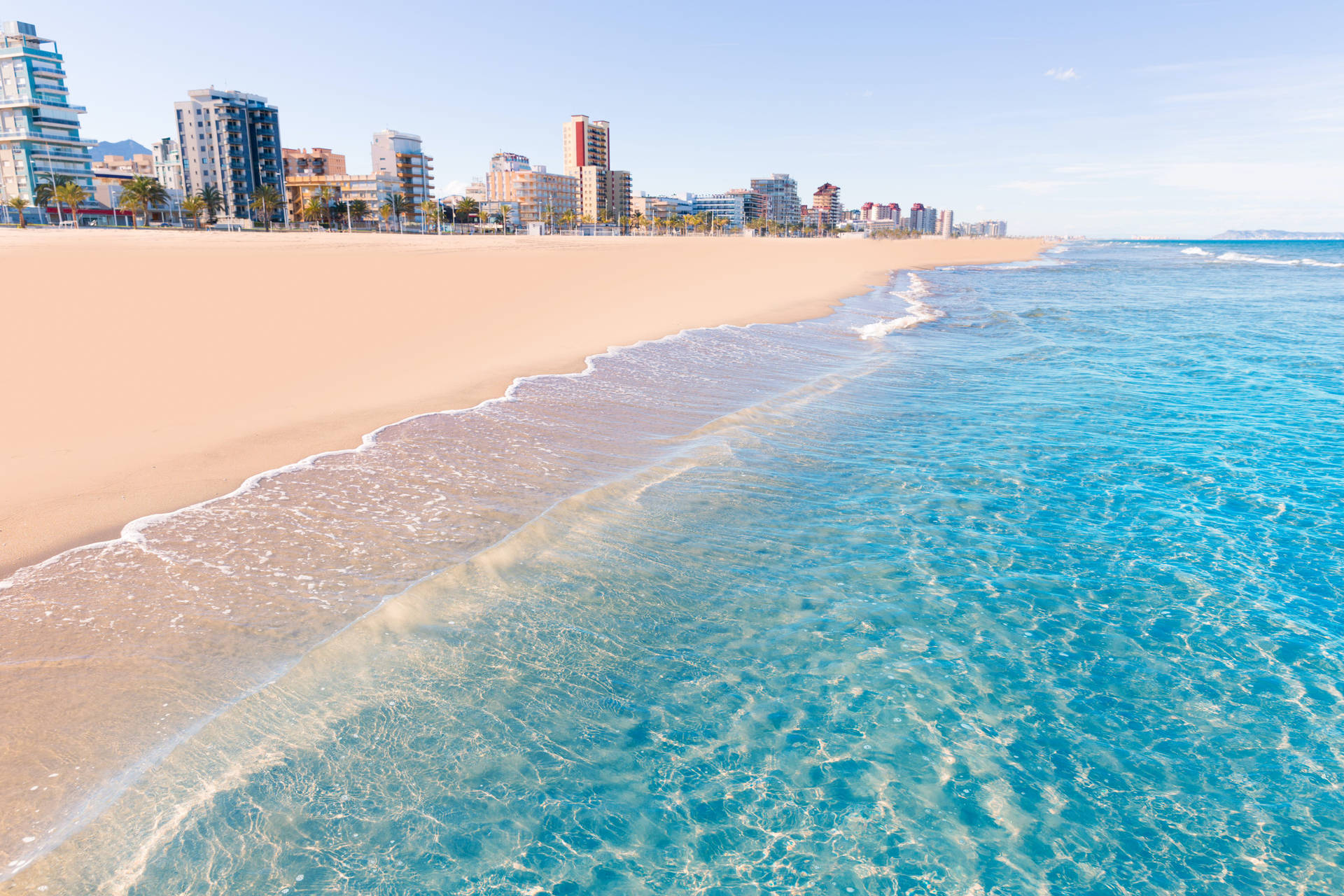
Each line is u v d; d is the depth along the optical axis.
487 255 42.59
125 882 3.01
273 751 3.79
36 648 4.54
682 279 32.84
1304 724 4.21
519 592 5.45
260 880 3.05
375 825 3.36
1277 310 26.73
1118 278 49.62
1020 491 7.83
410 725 4.01
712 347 16.20
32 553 5.74
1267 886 3.18
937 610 5.41
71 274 21.72
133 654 4.52
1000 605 5.50
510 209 173.75
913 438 9.77
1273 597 5.66
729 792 3.66
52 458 7.70
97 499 6.77
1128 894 3.14
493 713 4.14
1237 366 15.08
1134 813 3.60
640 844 3.33
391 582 5.52
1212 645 5.00
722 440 9.48
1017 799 3.67
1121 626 5.24
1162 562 6.22
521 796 3.57
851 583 5.79
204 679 4.32
